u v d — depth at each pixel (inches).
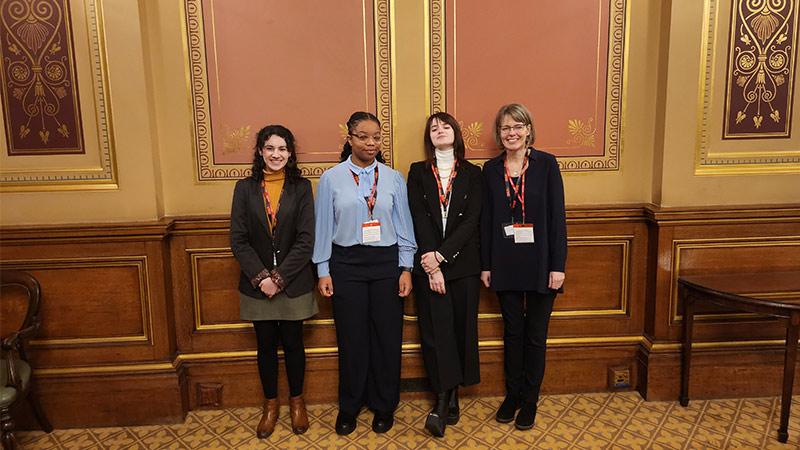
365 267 95.0
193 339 107.8
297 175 96.2
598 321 111.3
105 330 103.5
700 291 99.9
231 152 104.3
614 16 104.6
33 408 100.1
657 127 107.0
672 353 108.3
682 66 102.3
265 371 98.4
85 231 98.6
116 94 98.2
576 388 111.9
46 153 99.7
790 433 96.5
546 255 94.7
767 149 106.7
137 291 102.7
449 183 96.7
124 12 96.3
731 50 103.0
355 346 97.6
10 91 97.8
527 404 100.9
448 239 93.8
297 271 93.7
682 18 100.9
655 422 101.5
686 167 105.3
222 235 105.1
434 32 103.2
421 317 99.1
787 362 92.1
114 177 100.6
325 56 102.9
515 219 96.1
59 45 96.9
